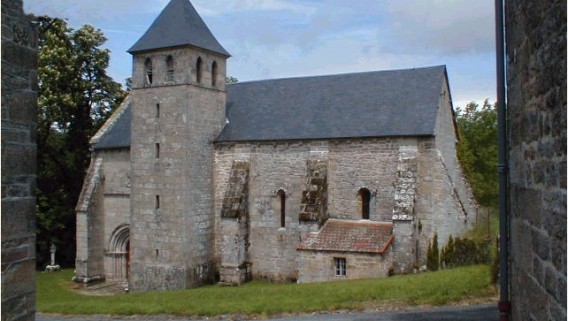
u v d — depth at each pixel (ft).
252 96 128.36
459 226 107.14
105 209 132.67
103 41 161.99
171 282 112.68
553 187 20.34
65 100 152.76
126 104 142.41
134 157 118.52
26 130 30.58
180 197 112.68
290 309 68.95
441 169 102.58
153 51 116.47
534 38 22.88
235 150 119.03
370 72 120.47
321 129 112.57
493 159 217.77
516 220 29.27
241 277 113.60
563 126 18.70
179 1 120.16
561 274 19.48
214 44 120.26
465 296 67.56
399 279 80.79
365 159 107.96
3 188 28.91
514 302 30.78
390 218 105.29
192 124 114.52
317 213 105.09
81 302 86.94
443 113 110.93
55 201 158.20
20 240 30.17
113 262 130.82
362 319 61.41
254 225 116.78
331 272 100.01
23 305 30.42
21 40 30.14
